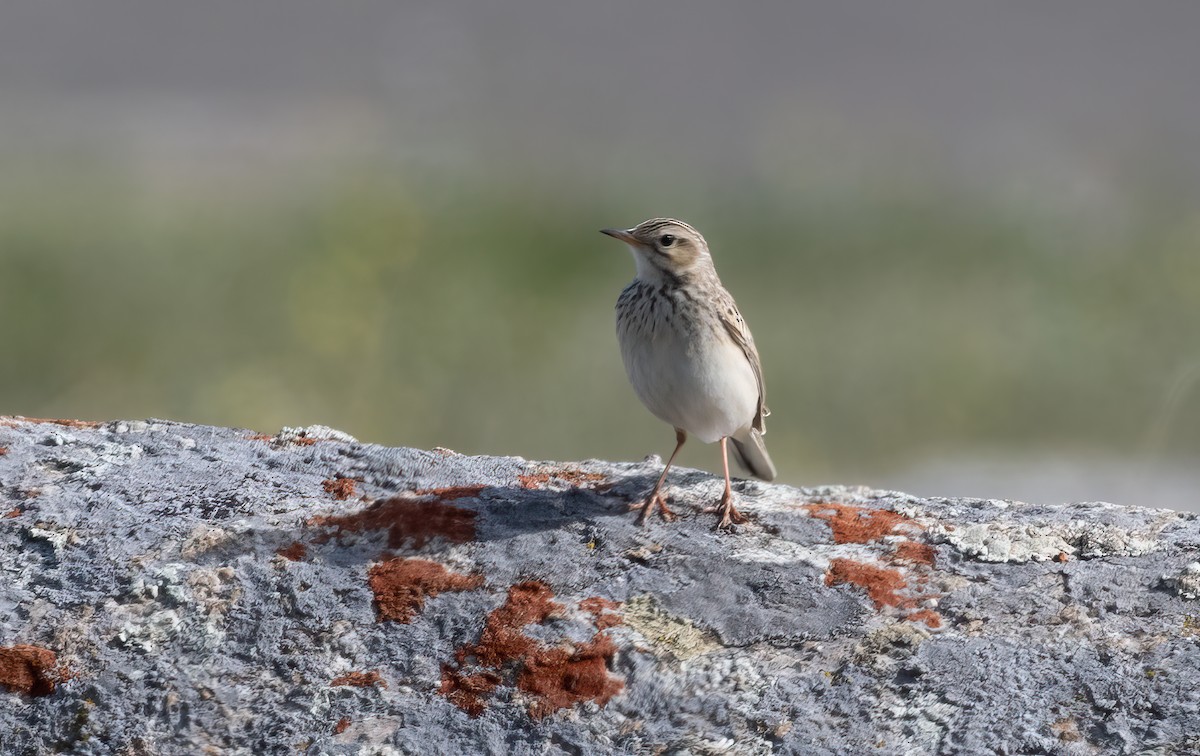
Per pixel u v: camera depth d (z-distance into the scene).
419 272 17.42
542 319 17.05
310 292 15.92
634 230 7.24
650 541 5.82
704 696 5.04
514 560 5.66
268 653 5.25
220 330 16.09
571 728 4.97
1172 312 18.53
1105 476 15.34
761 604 5.40
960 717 4.88
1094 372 17.30
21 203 19.75
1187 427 16.44
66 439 6.55
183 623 5.34
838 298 18.41
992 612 5.30
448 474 6.45
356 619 5.38
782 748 4.85
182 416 14.59
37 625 5.32
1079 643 5.12
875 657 5.13
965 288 18.89
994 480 15.27
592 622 5.33
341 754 4.91
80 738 5.01
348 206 17.67
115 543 5.70
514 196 20.59
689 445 15.03
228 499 6.06
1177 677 4.93
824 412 16.36
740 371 7.17
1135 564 5.51
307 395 15.02
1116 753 4.69
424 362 15.83
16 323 15.87
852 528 5.89
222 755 4.95
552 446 15.11
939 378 16.80
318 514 5.95
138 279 17.08
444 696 5.10
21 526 5.78
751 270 19.09
